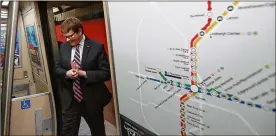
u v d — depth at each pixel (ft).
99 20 6.36
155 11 2.84
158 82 3.07
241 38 1.97
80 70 4.70
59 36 8.49
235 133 2.19
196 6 2.32
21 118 5.25
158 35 2.88
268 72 1.81
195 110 2.59
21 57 6.64
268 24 1.76
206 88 2.39
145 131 3.57
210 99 2.38
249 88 1.98
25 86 6.83
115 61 3.96
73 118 5.28
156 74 3.07
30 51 6.56
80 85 4.96
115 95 4.22
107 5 3.80
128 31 3.43
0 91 4.70
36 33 5.57
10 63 4.25
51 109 5.77
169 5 2.63
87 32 7.16
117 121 4.34
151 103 3.30
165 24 2.74
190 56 2.50
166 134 3.14
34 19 5.50
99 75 4.73
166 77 2.91
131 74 3.60
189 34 2.46
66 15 8.11
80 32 4.71
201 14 2.28
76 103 5.22
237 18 1.97
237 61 2.03
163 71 2.93
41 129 5.64
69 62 4.96
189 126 2.72
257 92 1.92
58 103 6.06
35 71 6.64
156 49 2.96
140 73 3.39
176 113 2.88
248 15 1.89
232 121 2.19
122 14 3.48
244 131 2.10
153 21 2.91
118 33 3.69
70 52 5.01
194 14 2.36
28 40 6.47
